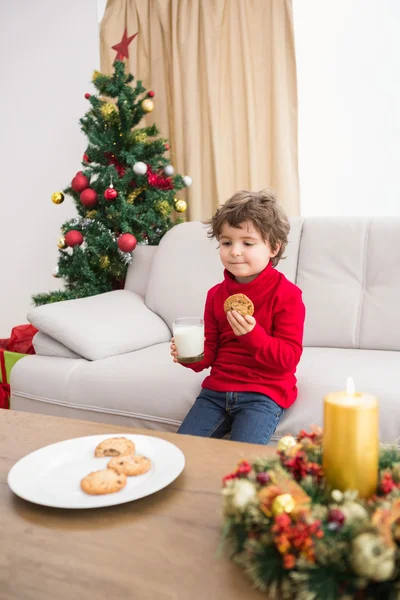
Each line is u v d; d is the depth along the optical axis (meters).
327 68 2.99
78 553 0.66
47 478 0.85
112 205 2.59
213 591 0.58
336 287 1.93
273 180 2.92
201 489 0.81
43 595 0.58
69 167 3.55
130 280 2.45
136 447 0.94
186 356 1.27
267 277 1.46
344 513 0.56
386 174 2.95
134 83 3.19
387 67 2.87
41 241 3.72
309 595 0.53
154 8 3.12
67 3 3.40
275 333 1.43
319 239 2.02
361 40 2.90
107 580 0.60
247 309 1.32
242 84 2.95
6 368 2.12
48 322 1.90
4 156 3.80
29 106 3.65
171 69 3.12
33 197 3.72
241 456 0.92
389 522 0.54
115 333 1.92
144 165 2.57
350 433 0.62
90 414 1.73
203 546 0.66
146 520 0.73
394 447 0.77
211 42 2.97
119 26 3.22
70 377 1.77
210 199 3.11
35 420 1.13
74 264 2.58
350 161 3.01
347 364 1.58
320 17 2.96
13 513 0.76
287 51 2.86
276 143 2.87
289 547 0.56
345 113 2.98
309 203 3.12
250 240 1.40
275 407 1.37
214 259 2.14
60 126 3.55
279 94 2.85
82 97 3.44
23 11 3.58
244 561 0.60
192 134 3.03
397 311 1.82
